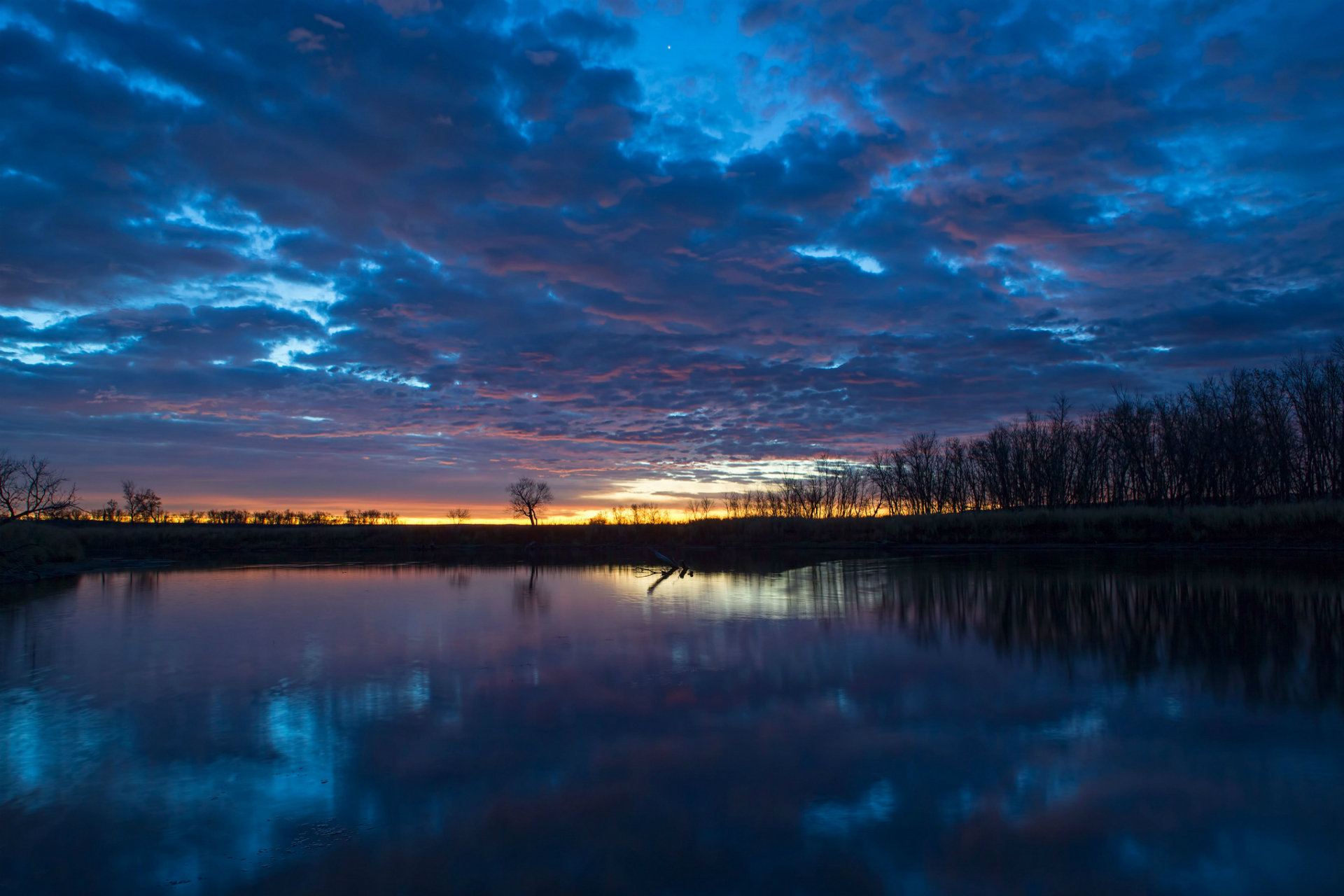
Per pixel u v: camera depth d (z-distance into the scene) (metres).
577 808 6.30
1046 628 14.41
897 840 5.62
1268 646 12.31
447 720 8.97
